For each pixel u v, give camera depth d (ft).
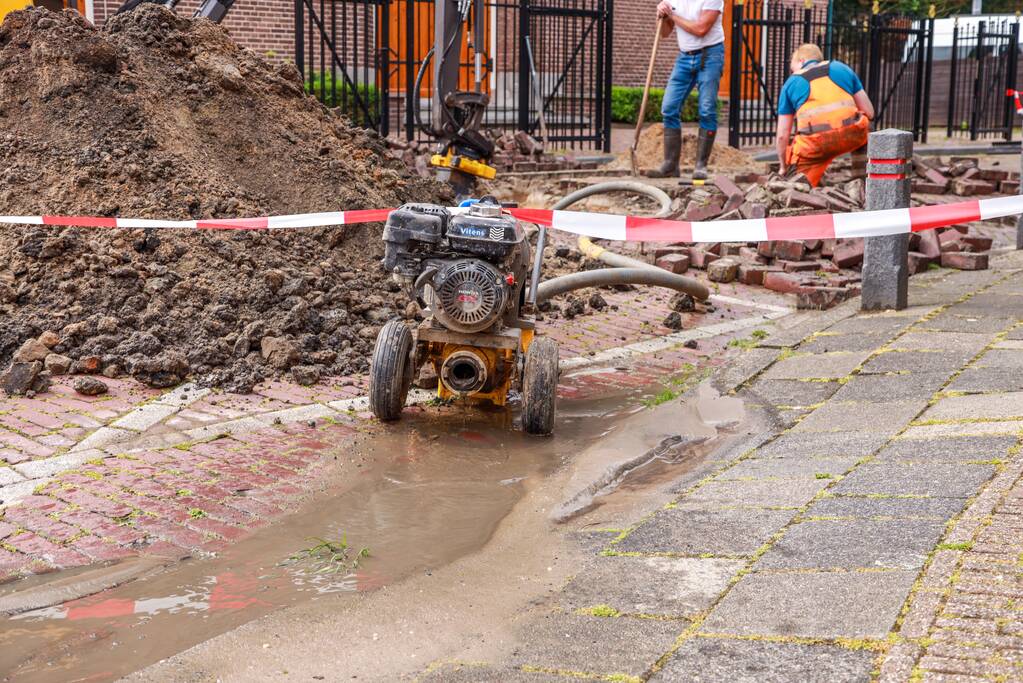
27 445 18.31
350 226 28.17
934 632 10.78
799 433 18.85
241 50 32.14
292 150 29.78
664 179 51.96
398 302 26.43
